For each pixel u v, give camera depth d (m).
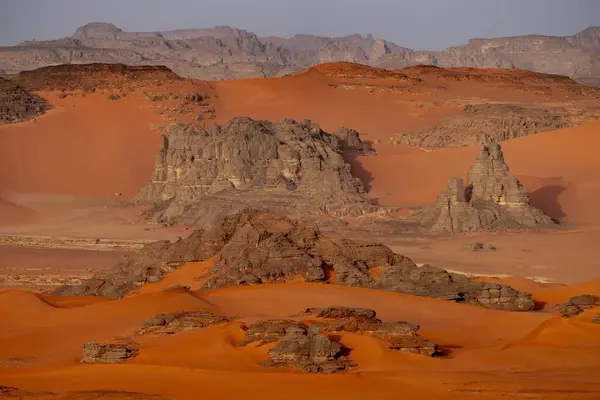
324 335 70.69
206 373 66.31
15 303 95.50
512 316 93.25
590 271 144.12
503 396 61.44
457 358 74.94
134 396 61.00
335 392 62.19
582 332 83.19
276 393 61.97
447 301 99.25
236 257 108.06
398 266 107.88
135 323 87.38
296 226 115.62
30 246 183.38
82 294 111.94
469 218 185.25
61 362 74.69
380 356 71.38
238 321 82.06
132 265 115.69
